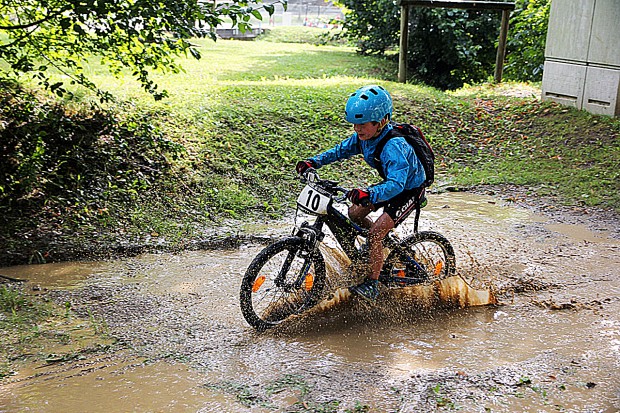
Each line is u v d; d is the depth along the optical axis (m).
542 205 9.45
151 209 8.30
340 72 18.61
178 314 5.81
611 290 6.59
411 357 5.12
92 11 7.89
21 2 9.08
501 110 13.66
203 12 8.24
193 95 12.09
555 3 13.52
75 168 8.59
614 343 5.43
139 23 8.25
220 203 8.70
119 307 5.93
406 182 5.62
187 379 4.70
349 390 4.57
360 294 5.64
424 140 5.78
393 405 4.38
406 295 6.04
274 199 9.08
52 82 11.12
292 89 13.58
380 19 21.78
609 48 12.68
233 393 4.52
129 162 9.04
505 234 8.23
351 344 5.34
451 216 8.94
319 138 11.19
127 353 5.07
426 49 21.47
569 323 5.82
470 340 5.46
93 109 9.78
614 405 4.45
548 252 7.63
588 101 13.20
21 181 8.00
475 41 22.02
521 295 6.45
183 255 7.31
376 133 5.57
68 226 7.65
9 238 7.24
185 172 9.23
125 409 4.31
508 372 4.86
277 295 6.14
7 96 9.51
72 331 5.43
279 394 4.51
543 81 14.02
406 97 13.71
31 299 6.04
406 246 6.05
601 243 7.97
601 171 10.70
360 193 5.25
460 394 4.53
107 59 10.02
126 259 7.14
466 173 10.88
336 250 6.02
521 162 11.30
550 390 4.61
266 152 10.38
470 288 6.16
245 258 7.27
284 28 31.56
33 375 4.72
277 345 5.28
